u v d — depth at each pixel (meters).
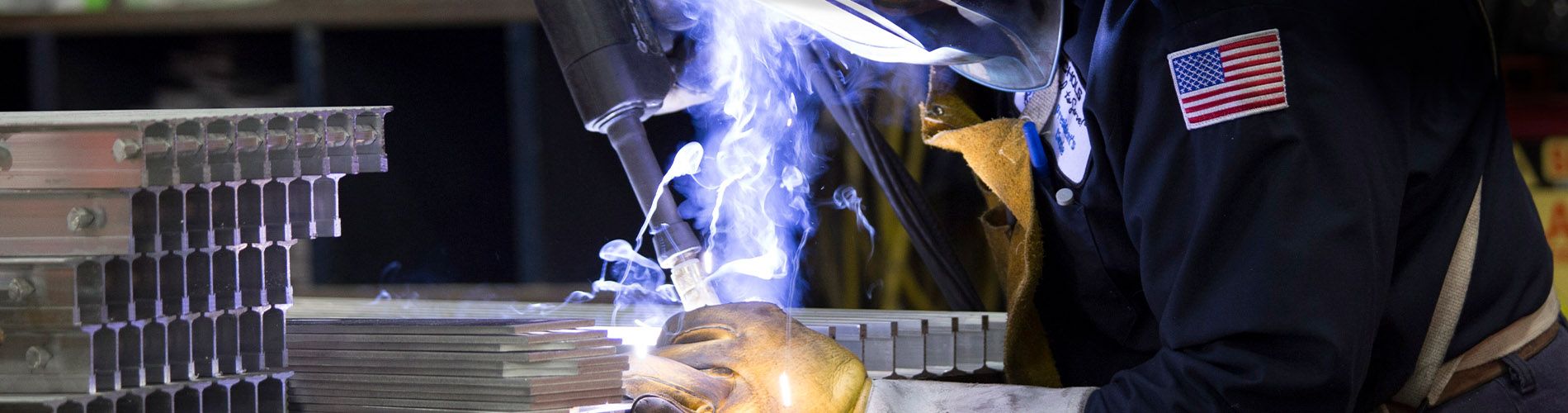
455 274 2.96
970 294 1.86
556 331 1.03
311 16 2.78
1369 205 1.01
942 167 2.29
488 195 2.97
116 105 3.03
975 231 2.31
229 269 0.95
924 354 1.36
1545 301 1.25
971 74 1.21
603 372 1.01
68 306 0.87
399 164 2.93
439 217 2.95
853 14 1.11
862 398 1.15
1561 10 2.66
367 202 2.91
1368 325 1.01
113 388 0.89
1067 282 1.34
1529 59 2.65
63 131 0.87
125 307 0.89
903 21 1.12
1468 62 1.21
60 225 0.88
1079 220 1.25
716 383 1.11
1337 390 1.00
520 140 2.84
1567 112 2.56
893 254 2.54
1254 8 1.05
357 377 1.06
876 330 1.32
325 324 1.07
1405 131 1.09
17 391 0.89
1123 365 1.35
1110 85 1.11
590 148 2.88
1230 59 1.04
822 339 1.18
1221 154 1.03
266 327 1.00
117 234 0.87
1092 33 1.18
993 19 1.12
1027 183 1.27
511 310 1.67
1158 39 1.08
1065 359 1.40
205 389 0.95
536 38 2.81
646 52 1.26
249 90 3.04
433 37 2.92
